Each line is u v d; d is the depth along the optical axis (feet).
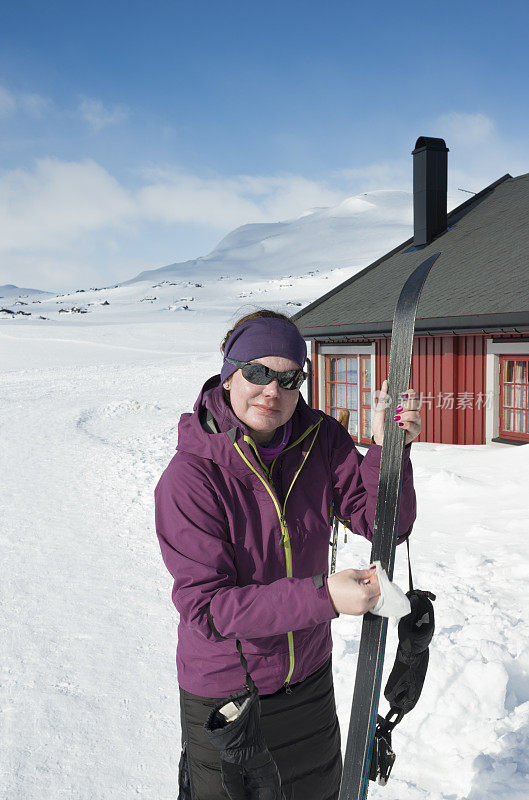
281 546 5.33
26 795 8.86
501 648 10.94
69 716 10.82
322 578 4.34
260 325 5.08
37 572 18.42
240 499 5.19
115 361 145.89
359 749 4.26
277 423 5.11
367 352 42.75
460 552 16.99
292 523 5.43
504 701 9.64
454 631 12.31
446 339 38.81
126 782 9.12
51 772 9.36
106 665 12.64
